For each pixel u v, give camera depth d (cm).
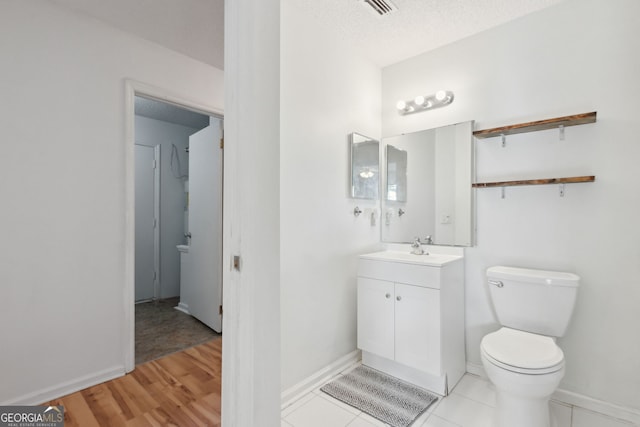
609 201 168
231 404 103
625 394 162
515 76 198
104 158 203
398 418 165
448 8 188
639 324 160
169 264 423
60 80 187
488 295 207
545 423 141
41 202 180
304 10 191
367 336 214
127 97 212
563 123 174
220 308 284
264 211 103
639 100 161
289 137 184
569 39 180
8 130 170
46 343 180
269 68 105
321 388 193
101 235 201
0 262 167
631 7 163
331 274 212
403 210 248
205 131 306
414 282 191
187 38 223
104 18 201
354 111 234
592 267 172
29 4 177
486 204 208
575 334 176
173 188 430
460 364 206
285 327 180
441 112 230
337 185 218
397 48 234
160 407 175
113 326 206
